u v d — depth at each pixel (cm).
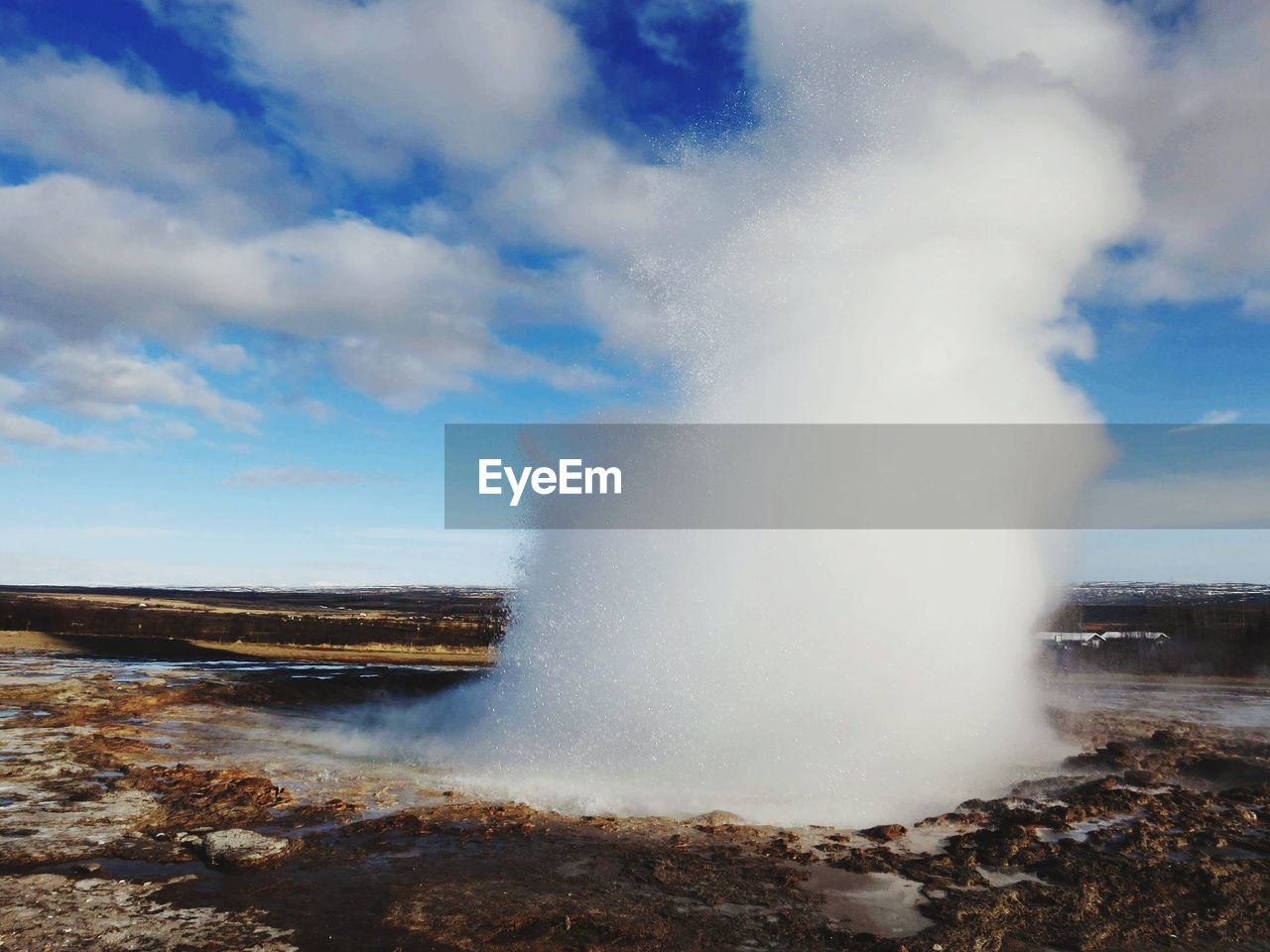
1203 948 436
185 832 606
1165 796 709
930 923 461
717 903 488
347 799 712
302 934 438
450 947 425
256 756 886
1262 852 579
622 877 530
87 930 437
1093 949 434
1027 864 554
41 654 1944
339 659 2050
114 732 983
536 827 636
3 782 727
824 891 508
